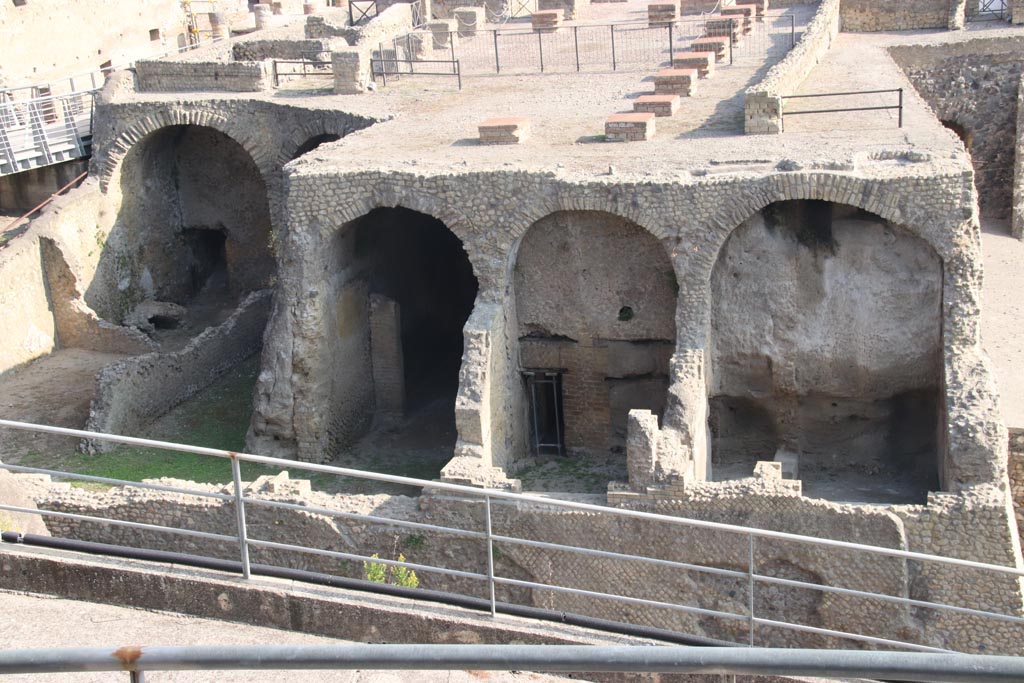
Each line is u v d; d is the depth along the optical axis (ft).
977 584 59.82
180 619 32.01
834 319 72.54
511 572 64.13
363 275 83.76
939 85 115.96
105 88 103.71
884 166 70.08
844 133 78.84
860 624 61.00
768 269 72.59
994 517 59.21
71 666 21.25
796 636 61.93
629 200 70.95
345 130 95.20
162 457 80.59
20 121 114.73
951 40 115.24
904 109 85.25
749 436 77.20
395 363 85.87
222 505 64.64
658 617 63.10
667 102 85.87
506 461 75.51
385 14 115.55
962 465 61.57
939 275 70.49
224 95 102.89
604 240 75.31
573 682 29.53
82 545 34.76
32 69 125.29
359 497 65.05
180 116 100.73
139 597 32.89
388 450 82.53
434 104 96.48
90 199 99.60
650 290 75.97
